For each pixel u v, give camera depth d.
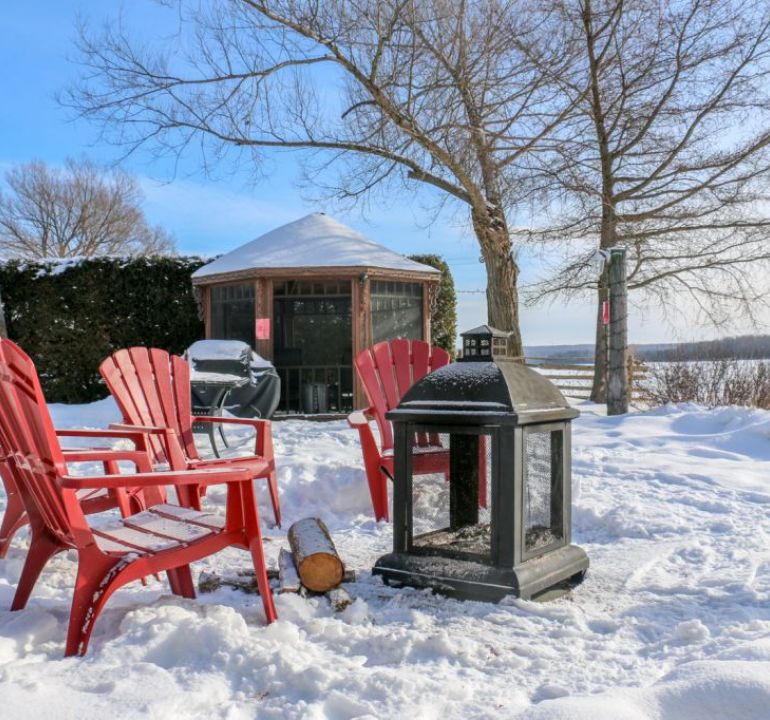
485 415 2.84
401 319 10.81
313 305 10.48
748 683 1.84
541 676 2.15
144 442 3.79
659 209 12.35
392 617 2.70
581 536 4.13
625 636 2.51
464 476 3.02
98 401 11.98
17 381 2.28
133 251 36.91
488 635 2.50
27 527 3.88
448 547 3.02
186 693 1.90
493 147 11.07
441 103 10.72
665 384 12.01
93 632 2.40
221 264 10.97
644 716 1.77
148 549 2.40
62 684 1.95
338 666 2.14
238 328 10.68
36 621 2.41
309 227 11.32
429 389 3.07
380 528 4.32
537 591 2.90
